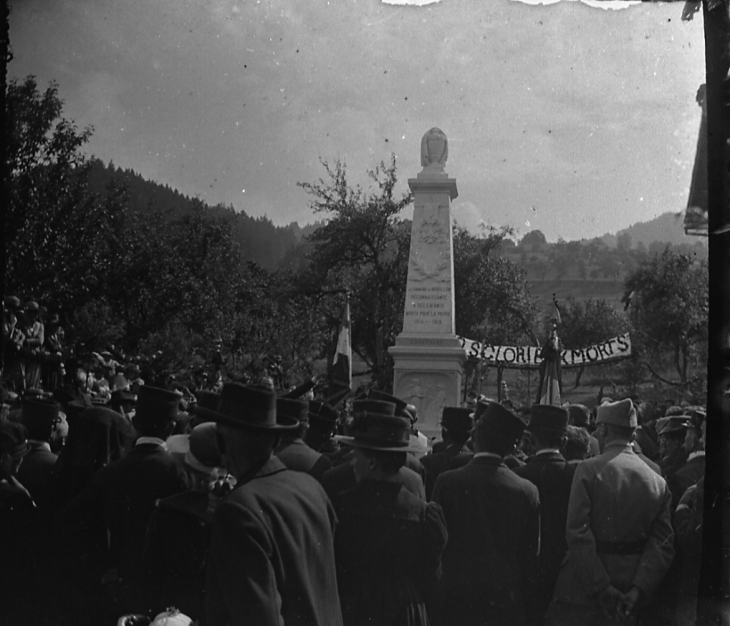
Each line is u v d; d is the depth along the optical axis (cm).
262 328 1825
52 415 529
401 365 1545
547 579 528
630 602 473
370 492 410
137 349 1400
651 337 1109
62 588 452
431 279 1577
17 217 755
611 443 509
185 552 384
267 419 325
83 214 1311
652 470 500
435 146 1566
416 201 1583
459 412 584
